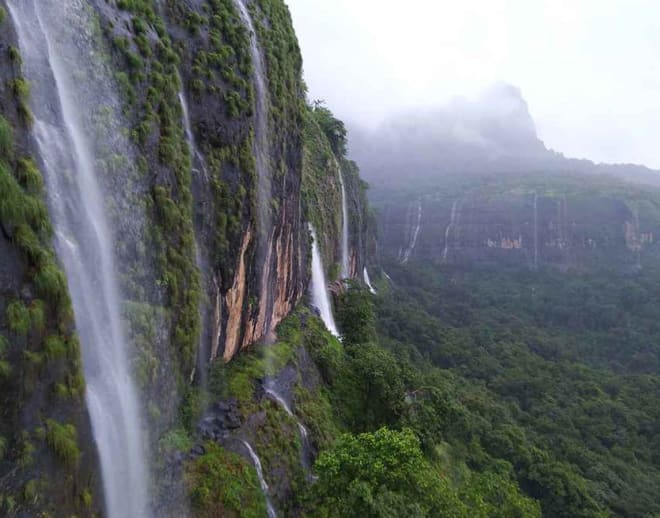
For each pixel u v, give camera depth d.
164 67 13.63
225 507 13.20
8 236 8.11
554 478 29.67
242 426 15.62
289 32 24.50
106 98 11.46
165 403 12.86
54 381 8.66
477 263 120.94
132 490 11.04
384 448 13.58
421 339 55.22
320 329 26.56
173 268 13.11
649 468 38.97
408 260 123.25
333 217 43.25
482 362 53.91
